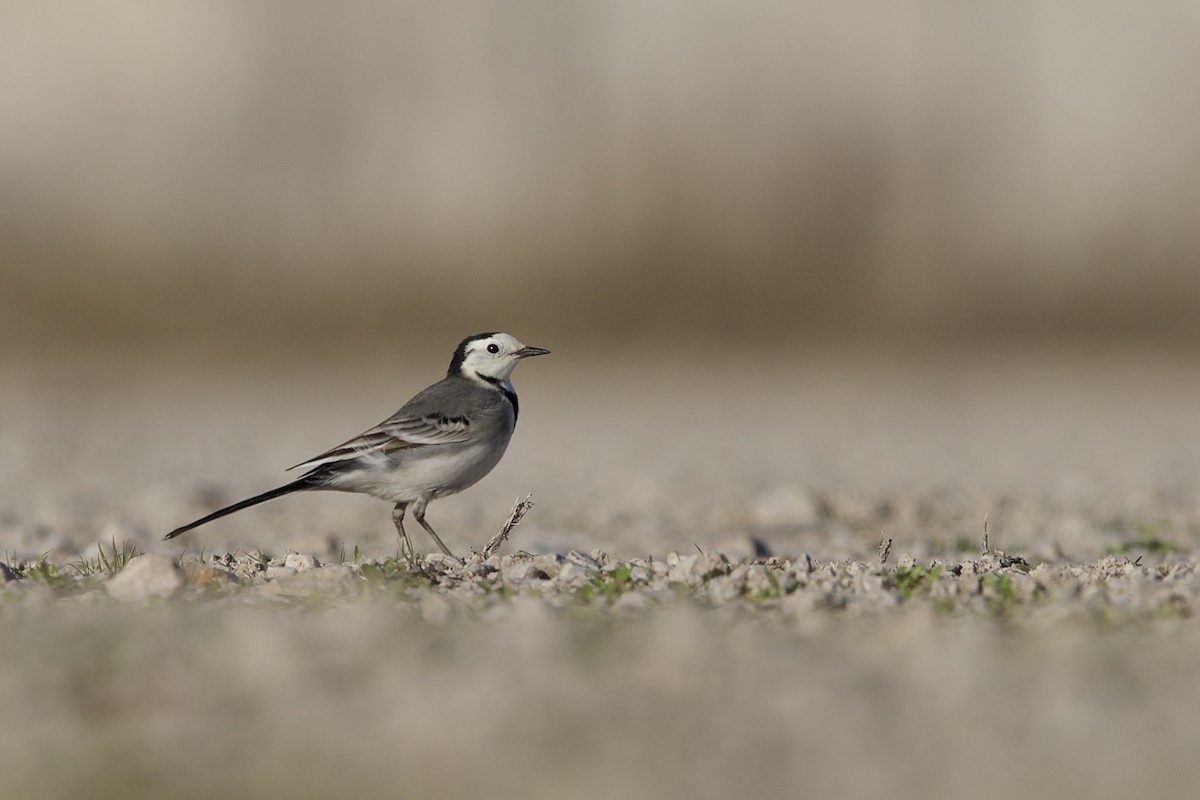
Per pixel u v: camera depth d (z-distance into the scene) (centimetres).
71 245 5009
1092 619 805
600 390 4094
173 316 4919
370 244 5159
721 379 4322
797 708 645
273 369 4422
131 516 1748
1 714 654
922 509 1748
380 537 1569
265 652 724
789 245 5153
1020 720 629
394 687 679
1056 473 2247
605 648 746
